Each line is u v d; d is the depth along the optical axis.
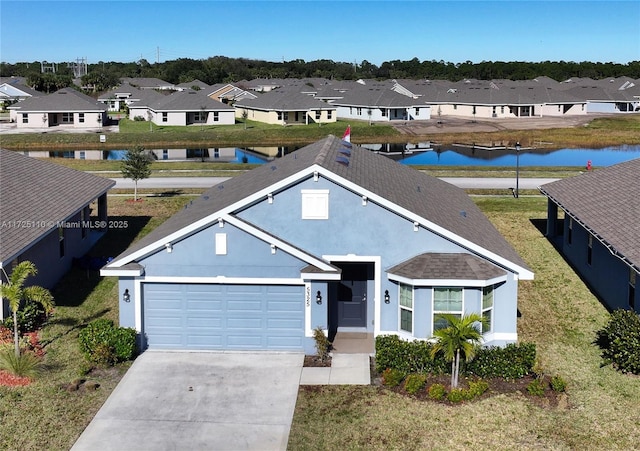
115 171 54.03
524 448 14.61
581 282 26.52
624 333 18.55
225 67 192.75
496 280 18.70
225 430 15.56
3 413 16.20
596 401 16.72
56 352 19.86
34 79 131.62
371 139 85.19
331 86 128.62
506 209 38.47
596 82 145.00
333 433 15.35
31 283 23.50
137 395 17.27
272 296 19.95
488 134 86.81
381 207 19.64
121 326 20.00
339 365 19.06
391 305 19.89
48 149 76.88
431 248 19.72
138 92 118.38
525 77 185.12
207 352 20.06
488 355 18.20
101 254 30.19
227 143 83.19
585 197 27.91
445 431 15.34
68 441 15.06
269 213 19.95
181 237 19.59
